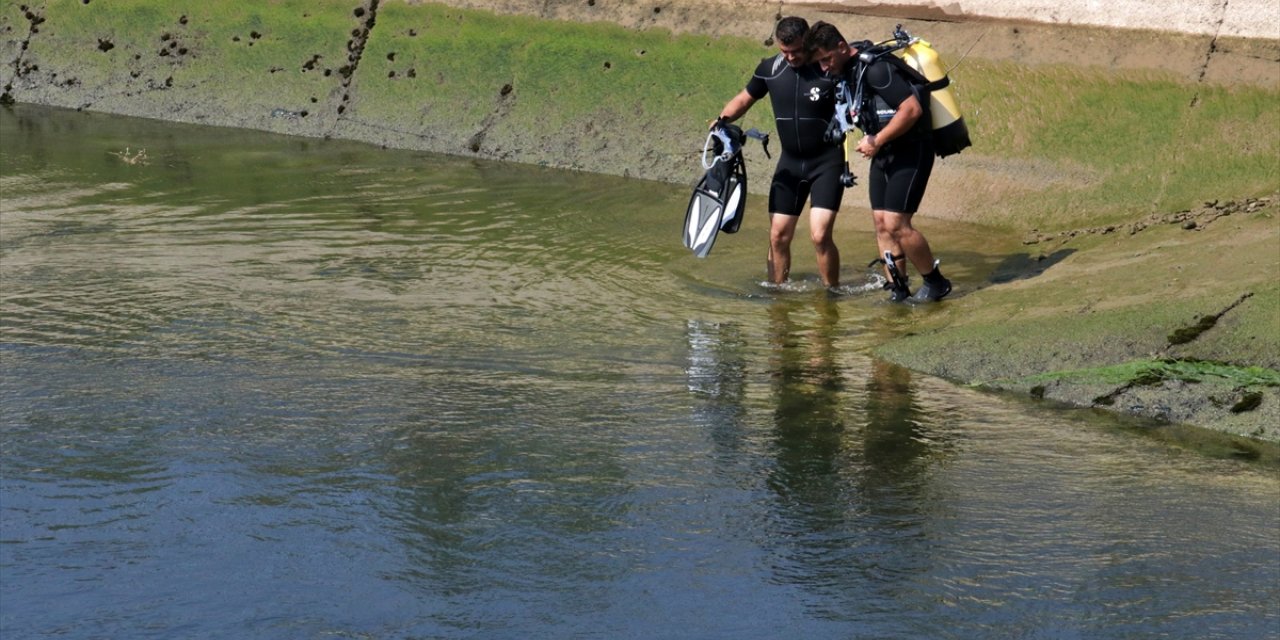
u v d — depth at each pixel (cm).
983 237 1673
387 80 2242
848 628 728
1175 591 773
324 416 1031
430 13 2256
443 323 1309
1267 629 728
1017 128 1789
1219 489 938
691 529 851
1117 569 802
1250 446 1034
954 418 1079
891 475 951
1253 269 1279
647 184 1958
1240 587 780
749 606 752
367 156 2111
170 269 1480
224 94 2341
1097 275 1395
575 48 2133
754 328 1323
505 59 2173
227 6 2400
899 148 1380
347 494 887
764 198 1891
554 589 767
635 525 853
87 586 756
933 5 1898
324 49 2308
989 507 896
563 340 1266
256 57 2348
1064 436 1045
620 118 2058
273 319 1305
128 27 2450
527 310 1363
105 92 2412
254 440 977
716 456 977
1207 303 1212
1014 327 1246
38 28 2486
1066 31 1797
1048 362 1184
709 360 1214
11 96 2466
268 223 1698
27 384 1091
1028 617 742
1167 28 1728
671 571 793
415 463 942
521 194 1881
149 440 971
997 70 1830
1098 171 1711
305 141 2212
